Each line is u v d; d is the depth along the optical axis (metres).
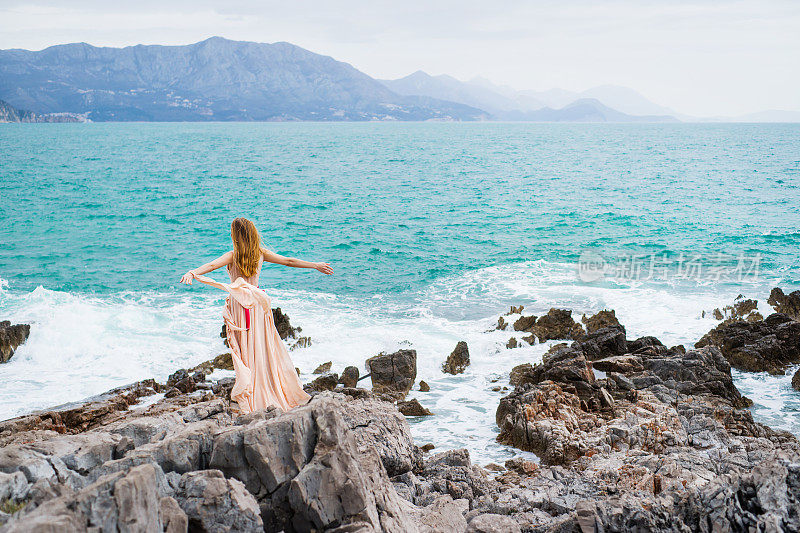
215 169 91.44
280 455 4.47
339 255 35.28
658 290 26.38
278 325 19.86
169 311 23.22
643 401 12.80
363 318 22.42
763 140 195.12
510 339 19.48
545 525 6.04
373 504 4.53
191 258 34.84
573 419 11.96
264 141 183.75
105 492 3.38
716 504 5.42
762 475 5.47
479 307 24.11
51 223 46.03
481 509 6.67
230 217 49.34
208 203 56.88
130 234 42.19
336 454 4.45
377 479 4.81
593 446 10.62
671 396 13.76
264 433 4.48
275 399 6.04
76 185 69.56
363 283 28.50
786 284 27.45
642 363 15.99
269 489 4.42
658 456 8.57
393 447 7.66
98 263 33.12
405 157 118.75
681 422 11.69
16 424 10.53
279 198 60.72
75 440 5.26
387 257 34.69
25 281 28.75
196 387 15.13
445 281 28.86
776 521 5.05
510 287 27.31
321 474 4.35
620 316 22.38
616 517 5.47
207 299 25.38
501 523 5.50
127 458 4.39
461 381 16.78
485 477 8.24
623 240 39.56
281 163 103.19
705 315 22.16
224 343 19.52
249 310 5.97
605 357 17.12
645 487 7.15
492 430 13.14
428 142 183.25
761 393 15.15
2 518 3.60
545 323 20.56
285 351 6.21
